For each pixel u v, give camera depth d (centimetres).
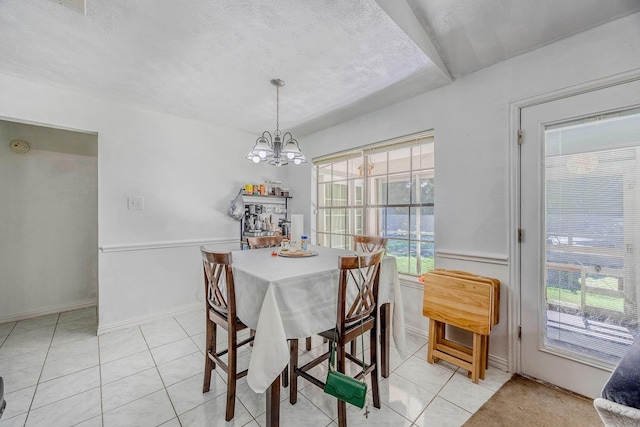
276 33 169
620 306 161
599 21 161
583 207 173
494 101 207
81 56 194
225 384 188
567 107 176
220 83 234
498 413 159
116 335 262
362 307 167
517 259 196
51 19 156
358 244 267
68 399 171
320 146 360
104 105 267
